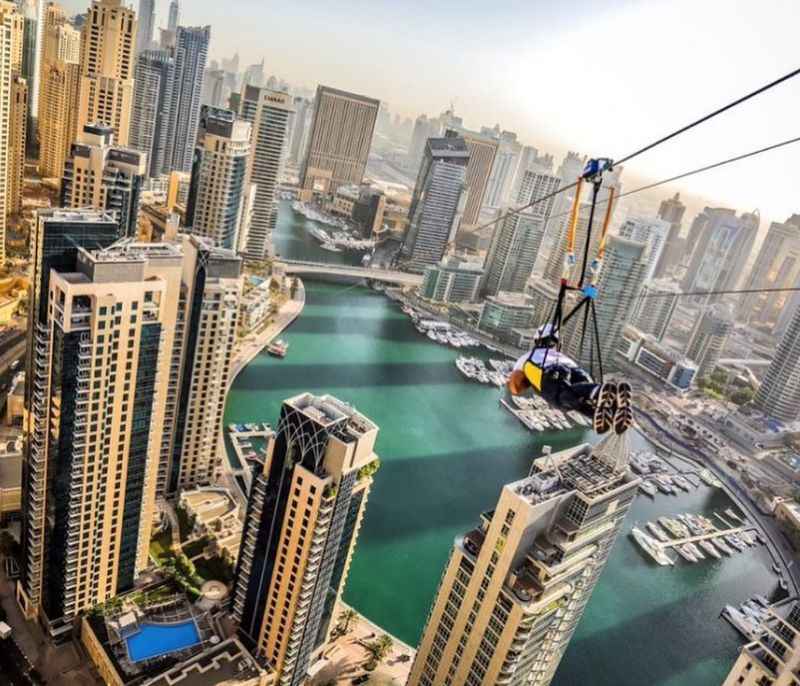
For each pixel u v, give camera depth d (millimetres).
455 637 140125
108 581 172875
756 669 132500
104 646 163500
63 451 146250
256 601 160500
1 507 198125
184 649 166500
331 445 138625
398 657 198750
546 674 160625
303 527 143000
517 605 126000
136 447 158375
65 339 135500
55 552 159125
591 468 138250
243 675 157000
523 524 124125
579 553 136000
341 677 185250
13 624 174125
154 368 151750
